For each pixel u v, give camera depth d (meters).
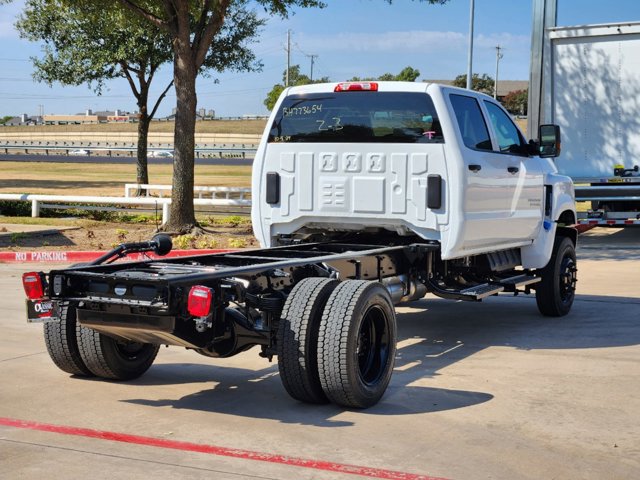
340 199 8.01
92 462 4.93
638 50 17.27
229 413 5.99
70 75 28.78
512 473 4.80
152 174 52.72
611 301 11.09
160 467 4.85
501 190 8.48
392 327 6.37
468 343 8.47
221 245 16.73
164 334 5.71
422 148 7.70
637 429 5.64
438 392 6.56
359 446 5.25
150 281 5.58
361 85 7.92
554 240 9.95
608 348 8.18
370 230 8.34
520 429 5.62
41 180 43.97
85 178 46.66
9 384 6.73
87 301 5.86
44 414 5.92
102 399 6.34
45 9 26.78
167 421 5.78
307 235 8.70
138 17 20.55
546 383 6.83
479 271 8.95
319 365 5.87
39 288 5.89
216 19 18.00
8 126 167.50
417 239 8.23
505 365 7.48
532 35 18.03
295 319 5.94
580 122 17.84
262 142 8.35
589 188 17.64
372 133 7.88
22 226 18.92
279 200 8.27
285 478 4.68
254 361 7.68
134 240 17.28
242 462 4.95
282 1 19.02
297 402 6.30
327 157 8.03
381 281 7.48
